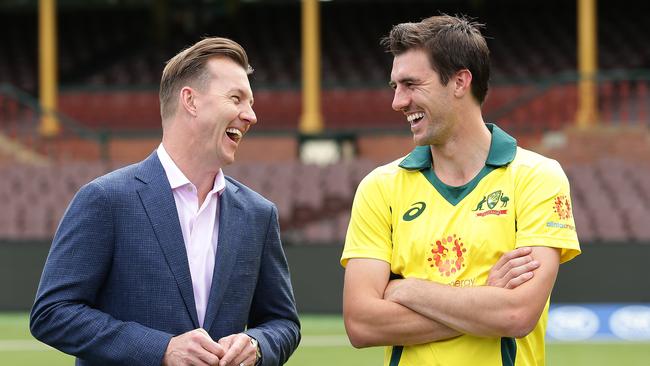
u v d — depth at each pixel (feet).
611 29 72.23
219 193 10.44
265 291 10.83
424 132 10.22
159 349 9.63
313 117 53.72
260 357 10.11
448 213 10.24
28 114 58.70
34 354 29.01
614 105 53.98
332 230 39.91
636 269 36.09
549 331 33.78
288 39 73.61
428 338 10.07
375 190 10.62
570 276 36.29
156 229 10.04
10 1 76.69
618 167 42.19
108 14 77.82
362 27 75.20
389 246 10.57
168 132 10.28
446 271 10.15
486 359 10.02
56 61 72.43
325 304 36.76
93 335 9.67
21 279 37.93
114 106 59.77
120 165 45.85
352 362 27.45
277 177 44.06
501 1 76.69
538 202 10.14
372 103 57.47
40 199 43.39
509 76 67.10
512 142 10.45
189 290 10.05
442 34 10.13
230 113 10.04
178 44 73.51
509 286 9.85
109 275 10.05
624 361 28.50
